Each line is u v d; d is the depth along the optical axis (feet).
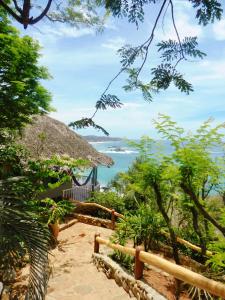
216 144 19.02
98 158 55.77
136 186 25.38
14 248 9.87
